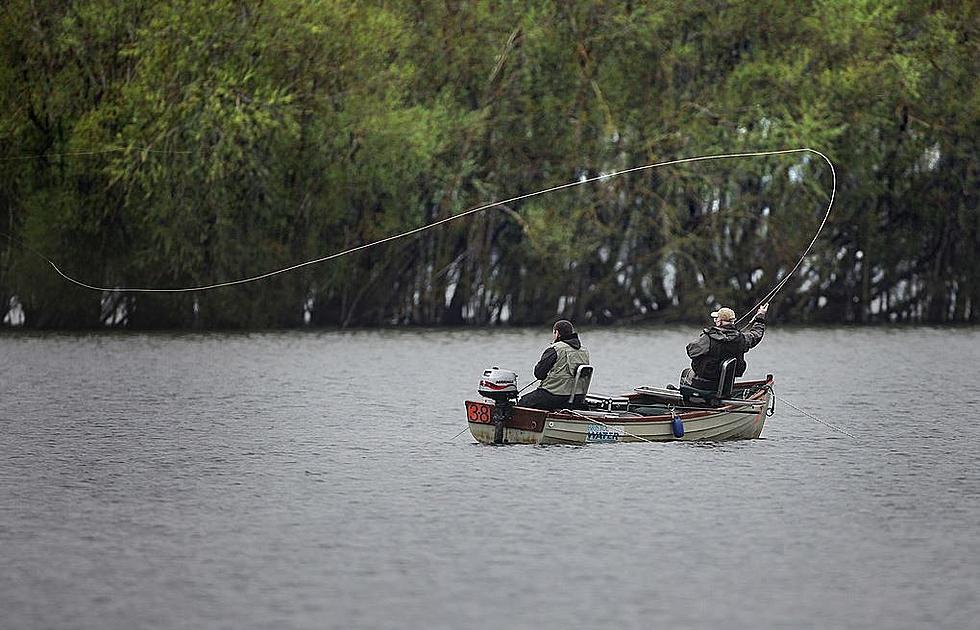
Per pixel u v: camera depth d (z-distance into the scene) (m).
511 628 52.03
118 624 52.53
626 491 76.69
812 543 64.69
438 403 120.81
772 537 65.81
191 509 72.56
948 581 58.31
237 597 55.88
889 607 54.75
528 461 86.69
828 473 82.75
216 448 93.75
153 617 53.34
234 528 67.88
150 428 104.00
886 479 80.94
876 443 95.19
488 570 59.81
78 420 108.88
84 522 69.44
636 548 63.56
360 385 137.88
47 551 63.34
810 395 128.38
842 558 61.97
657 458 87.50
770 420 107.75
